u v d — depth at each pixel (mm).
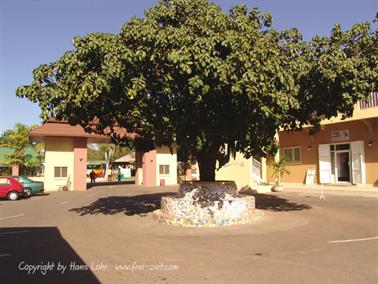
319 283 5688
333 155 24547
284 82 9211
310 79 11055
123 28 9789
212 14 10023
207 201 11180
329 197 18891
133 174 58094
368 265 6602
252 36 9562
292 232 9789
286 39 11875
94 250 8141
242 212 11344
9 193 22391
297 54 11359
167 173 33938
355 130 23109
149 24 9727
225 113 10719
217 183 11578
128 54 9172
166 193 24016
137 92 9766
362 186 21812
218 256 7398
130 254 7707
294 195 20406
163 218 11469
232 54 8953
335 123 23375
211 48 8961
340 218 12031
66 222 12445
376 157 21875
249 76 8523
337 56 10430
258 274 6188
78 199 21172
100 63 10203
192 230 10289
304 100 11500
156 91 10672
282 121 12969
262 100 9312
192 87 9086
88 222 12219
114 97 10594
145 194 23422
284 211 13805
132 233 10016
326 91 11023
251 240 8875
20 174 32812
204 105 10289
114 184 36906
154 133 12328
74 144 29438
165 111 11289
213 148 12344
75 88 9820
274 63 9062
